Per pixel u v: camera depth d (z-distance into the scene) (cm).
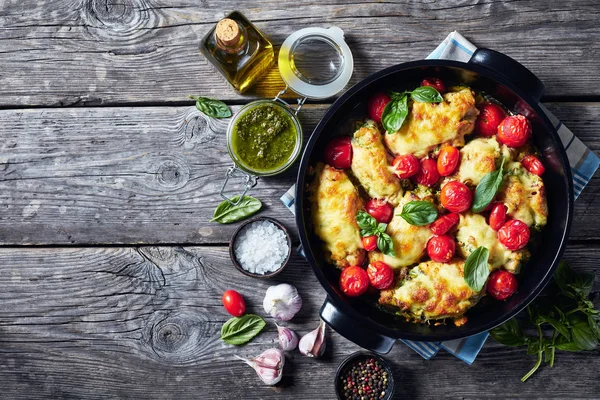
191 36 93
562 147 82
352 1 92
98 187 94
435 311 85
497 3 92
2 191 95
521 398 94
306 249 82
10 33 94
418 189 86
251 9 93
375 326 82
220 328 94
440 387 94
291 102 93
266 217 91
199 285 94
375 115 87
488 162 84
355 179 87
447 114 84
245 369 94
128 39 94
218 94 93
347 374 92
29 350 95
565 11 92
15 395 95
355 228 85
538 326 90
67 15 94
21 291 95
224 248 94
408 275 86
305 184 87
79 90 94
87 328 95
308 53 92
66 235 95
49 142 94
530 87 83
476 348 91
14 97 94
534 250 88
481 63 84
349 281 85
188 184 94
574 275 89
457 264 85
